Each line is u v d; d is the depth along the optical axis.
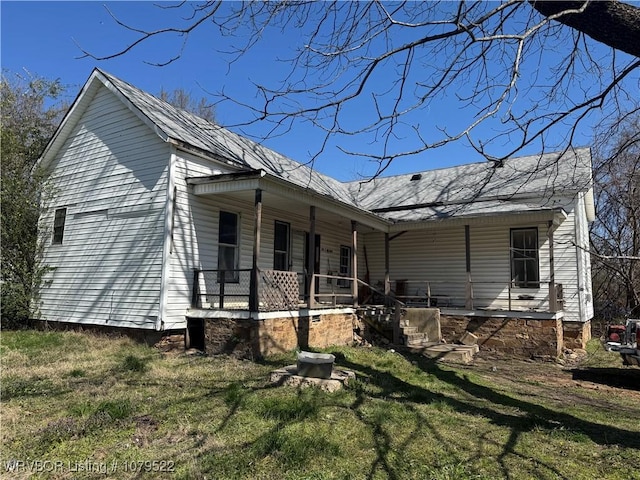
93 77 11.37
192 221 10.09
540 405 6.53
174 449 4.07
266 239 12.37
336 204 11.37
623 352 9.24
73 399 5.46
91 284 10.89
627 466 4.13
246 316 8.75
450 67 4.00
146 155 10.30
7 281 12.00
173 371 7.21
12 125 15.42
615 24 3.24
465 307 13.60
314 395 5.88
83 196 11.57
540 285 13.55
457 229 15.36
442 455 4.20
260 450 4.03
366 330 12.70
